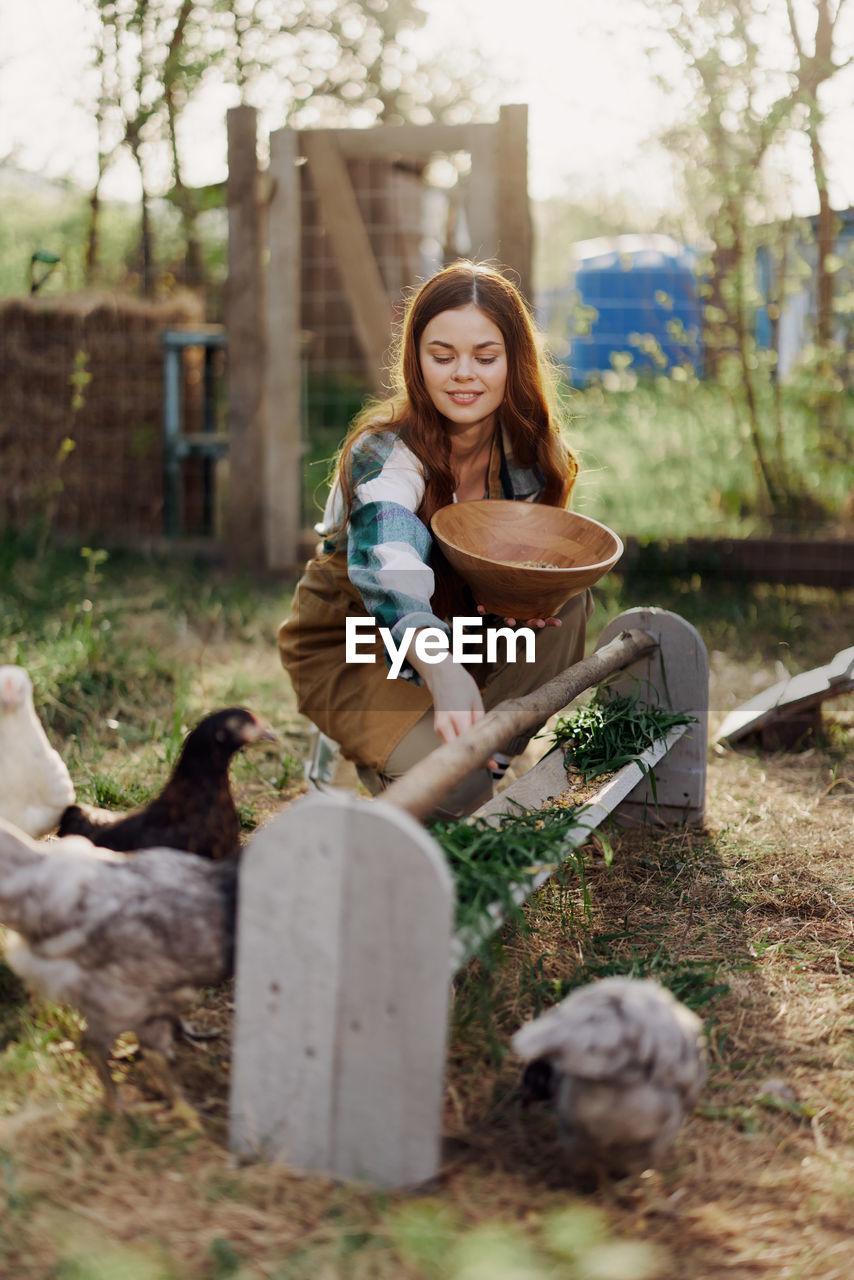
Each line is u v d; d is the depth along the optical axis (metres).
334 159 6.65
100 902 1.91
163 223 11.22
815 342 6.98
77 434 7.83
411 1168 1.87
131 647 5.42
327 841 1.84
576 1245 1.71
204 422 8.28
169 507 7.86
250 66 10.65
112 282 10.84
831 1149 2.05
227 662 5.35
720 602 6.40
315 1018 1.88
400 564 2.55
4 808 2.39
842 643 5.78
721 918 3.01
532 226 6.48
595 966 2.65
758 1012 2.52
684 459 7.66
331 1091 1.88
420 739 2.77
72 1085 2.14
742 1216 1.86
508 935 2.74
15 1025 2.30
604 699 3.37
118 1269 1.62
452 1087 2.20
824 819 3.71
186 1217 1.78
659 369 7.88
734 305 6.92
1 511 7.81
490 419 2.97
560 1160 1.98
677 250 8.16
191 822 2.34
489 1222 1.79
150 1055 2.03
